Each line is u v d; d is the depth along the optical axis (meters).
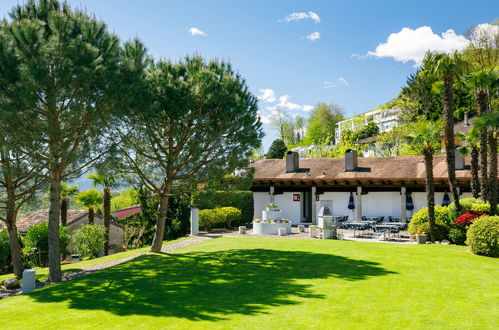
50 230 14.31
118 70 13.41
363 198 29.30
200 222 27.20
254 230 25.94
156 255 17.47
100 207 37.94
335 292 10.33
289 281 11.66
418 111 46.69
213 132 16.95
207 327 7.87
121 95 13.44
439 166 27.12
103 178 25.30
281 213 28.75
